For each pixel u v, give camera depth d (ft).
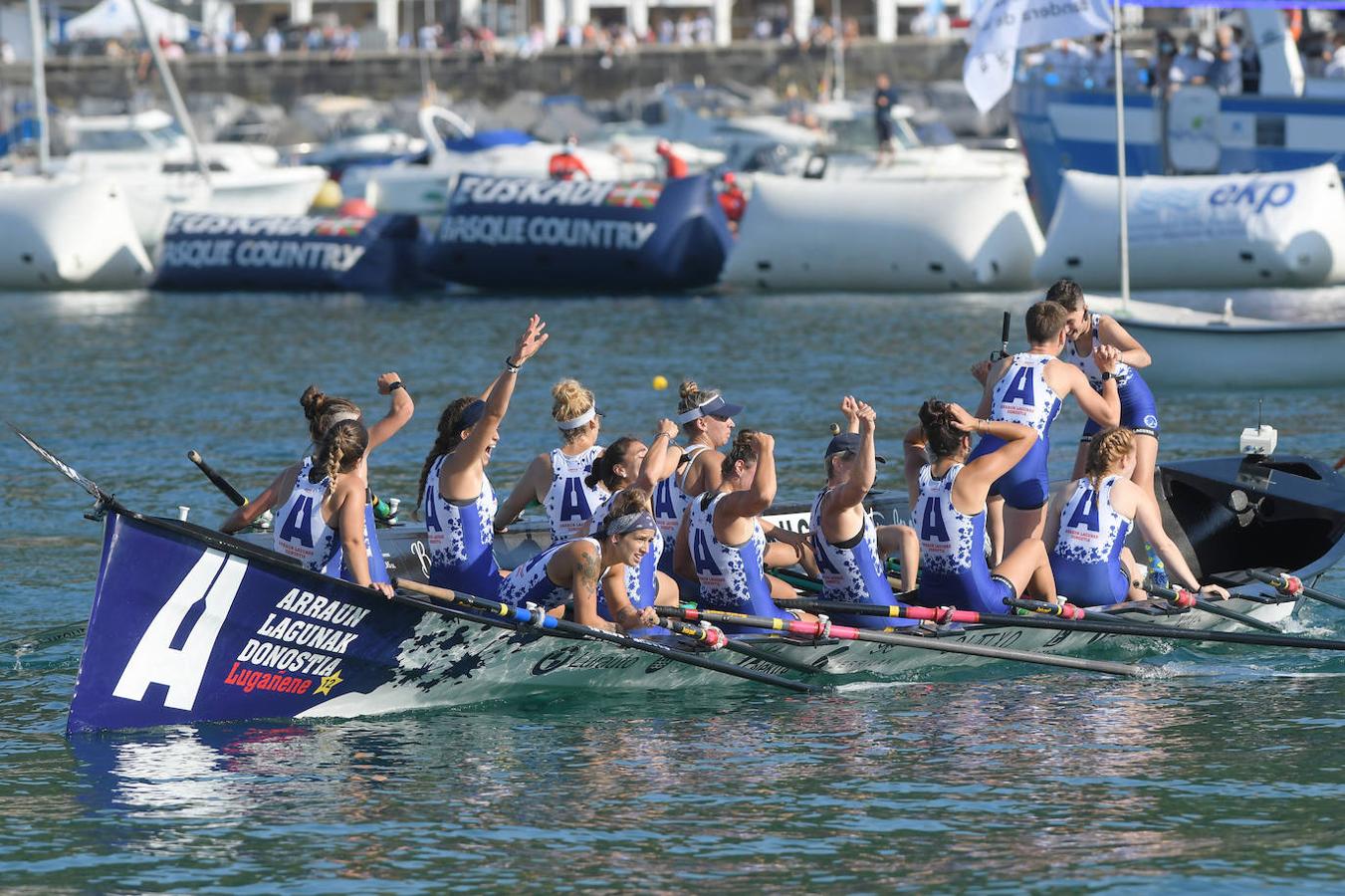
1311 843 84.12
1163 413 216.74
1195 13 465.88
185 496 170.60
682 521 115.65
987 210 362.12
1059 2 270.46
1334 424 205.87
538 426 210.38
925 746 100.32
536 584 110.83
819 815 88.58
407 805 90.43
